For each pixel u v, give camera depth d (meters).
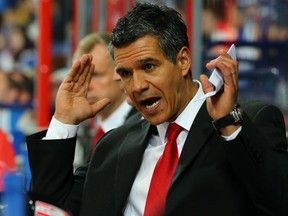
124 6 14.11
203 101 7.16
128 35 6.80
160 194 6.98
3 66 22.02
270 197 6.37
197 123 7.03
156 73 6.82
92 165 7.75
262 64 12.62
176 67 6.96
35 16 22.50
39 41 14.71
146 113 6.99
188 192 6.75
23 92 21.27
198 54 11.62
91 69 7.80
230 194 6.66
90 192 7.56
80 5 14.38
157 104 6.93
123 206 7.29
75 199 7.75
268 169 6.35
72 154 7.66
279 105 12.45
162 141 7.36
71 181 7.73
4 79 21.31
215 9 13.14
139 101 6.93
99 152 7.82
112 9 14.40
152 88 6.84
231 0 13.16
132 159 7.40
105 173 7.58
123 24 6.87
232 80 6.22
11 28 22.34
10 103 19.59
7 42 22.20
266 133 6.82
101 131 11.30
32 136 7.70
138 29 6.79
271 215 6.46
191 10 11.84
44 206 6.34
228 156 6.40
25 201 6.22
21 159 13.49
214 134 6.91
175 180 6.82
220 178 6.71
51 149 7.53
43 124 14.64
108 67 11.20
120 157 7.50
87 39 11.43
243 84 12.53
